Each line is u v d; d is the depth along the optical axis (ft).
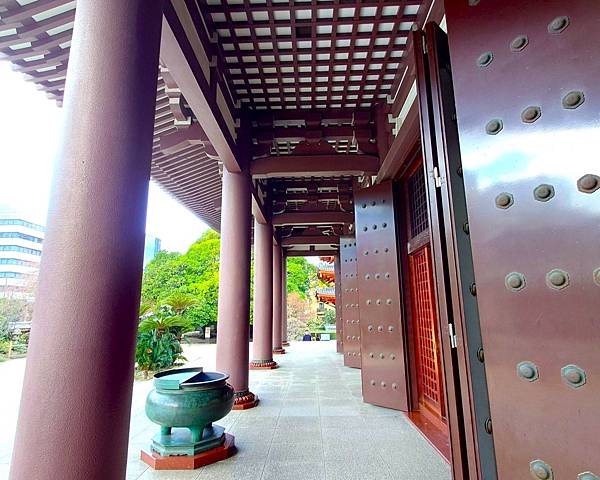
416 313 15.83
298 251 44.14
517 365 4.66
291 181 28.19
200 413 10.07
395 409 15.30
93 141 5.49
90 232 5.24
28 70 11.72
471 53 5.70
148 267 75.25
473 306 5.97
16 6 9.33
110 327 5.18
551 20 4.91
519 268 4.79
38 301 5.09
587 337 4.13
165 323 29.43
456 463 5.83
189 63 9.77
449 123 6.83
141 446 11.62
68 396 4.77
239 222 16.85
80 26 5.97
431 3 10.80
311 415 14.60
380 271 16.78
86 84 5.66
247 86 15.38
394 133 15.90
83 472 4.68
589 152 4.35
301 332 82.69
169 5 8.43
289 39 12.56
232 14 11.49
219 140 14.10
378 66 14.24
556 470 4.17
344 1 11.01
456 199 6.42
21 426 4.76
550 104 4.76
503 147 5.16
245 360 16.48
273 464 9.90
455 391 6.00
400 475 9.16
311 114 17.17
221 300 16.61
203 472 9.43
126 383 5.39
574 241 4.35
